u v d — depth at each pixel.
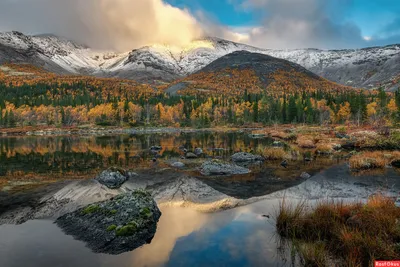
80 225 11.00
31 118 131.25
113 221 10.63
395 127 52.38
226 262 7.96
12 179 21.53
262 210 13.00
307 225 9.55
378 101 108.75
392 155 26.47
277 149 33.78
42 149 44.56
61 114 131.00
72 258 8.45
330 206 10.46
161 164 28.55
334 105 120.00
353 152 33.97
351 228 8.77
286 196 15.72
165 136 78.62
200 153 36.97
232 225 10.98
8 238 10.05
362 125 84.56
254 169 24.59
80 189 18.31
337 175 21.16
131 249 9.02
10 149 44.81
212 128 120.50
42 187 18.86
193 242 9.41
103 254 8.71
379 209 9.48
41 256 8.59
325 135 56.84
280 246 8.84
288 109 120.38
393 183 18.12
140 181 20.67
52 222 11.93
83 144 53.94
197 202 15.01
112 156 35.31
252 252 8.52
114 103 143.88
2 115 124.00
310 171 23.14
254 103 131.12
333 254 7.79
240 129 112.06
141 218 10.74
